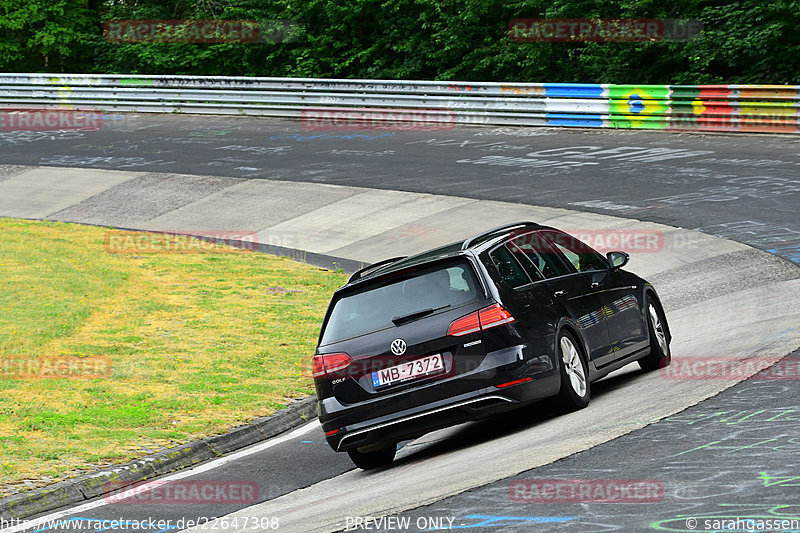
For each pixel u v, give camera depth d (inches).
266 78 3747.5
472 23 4212.6
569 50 3914.9
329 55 4613.7
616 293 1011.3
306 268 2018.9
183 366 1307.8
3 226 2465.6
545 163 2642.7
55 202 2783.0
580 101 3088.1
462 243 907.4
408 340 830.5
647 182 2309.3
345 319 869.2
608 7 3848.4
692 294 1494.8
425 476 751.7
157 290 1829.5
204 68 4847.4
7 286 1791.3
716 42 3577.8
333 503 714.2
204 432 1013.8
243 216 2503.7
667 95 2910.9
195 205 2642.7
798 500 530.9
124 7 5147.6
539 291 891.4
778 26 3412.9
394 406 829.2
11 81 4234.7
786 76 3494.1
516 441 813.9
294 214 2464.3
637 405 856.3
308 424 1100.5
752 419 732.7
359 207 2432.3
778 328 1130.7
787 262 1562.5
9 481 845.2
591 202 2196.1
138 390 1183.6
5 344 1403.8
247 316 1625.2
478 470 716.7
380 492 722.2
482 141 3029.0
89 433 1002.7
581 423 818.2
